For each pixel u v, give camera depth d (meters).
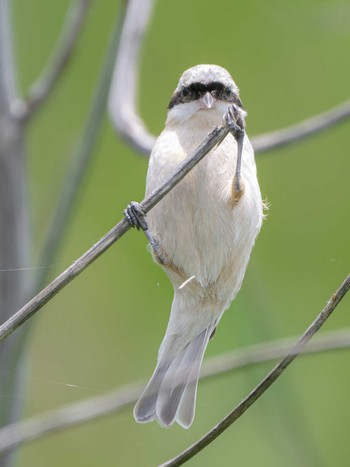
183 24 13.06
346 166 12.73
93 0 10.03
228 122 6.61
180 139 7.82
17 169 10.10
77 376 11.84
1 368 9.76
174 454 11.69
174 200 7.42
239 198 7.14
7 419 9.65
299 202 12.72
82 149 9.73
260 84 12.96
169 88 12.93
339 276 12.37
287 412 9.85
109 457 11.82
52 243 9.62
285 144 9.40
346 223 12.59
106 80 9.73
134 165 12.79
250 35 12.96
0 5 10.17
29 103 10.06
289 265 12.42
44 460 11.88
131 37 10.63
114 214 12.63
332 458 11.54
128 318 12.09
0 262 10.06
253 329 10.01
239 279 7.65
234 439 11.35
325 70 12.98
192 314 7.73
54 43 13.23
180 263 7.56
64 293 12.14
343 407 11.85
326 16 11.48
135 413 7.44
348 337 7.52
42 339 11.96
